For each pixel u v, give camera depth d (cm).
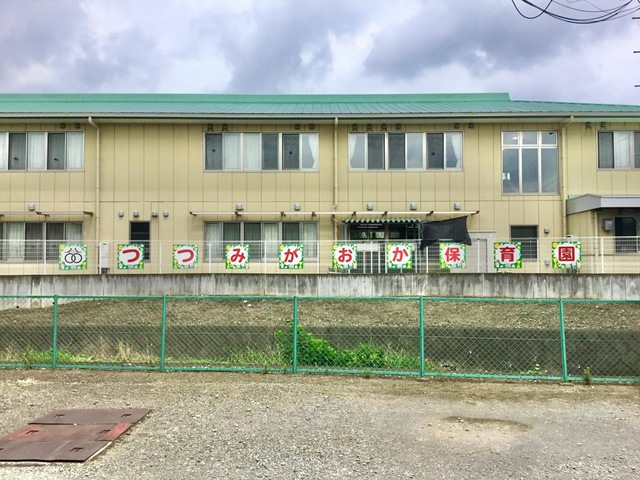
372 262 1570
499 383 732
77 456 454
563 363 746
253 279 1447
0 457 453
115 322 1216
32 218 1691
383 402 636
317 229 1708
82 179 1694
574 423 562
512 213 1683
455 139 1708
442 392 684
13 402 628
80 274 1555
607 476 427
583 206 1559
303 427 543
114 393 670
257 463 448
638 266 1507
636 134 1689
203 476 421
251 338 1017
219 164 1712
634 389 701
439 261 1543
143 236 1694
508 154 1700
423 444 496
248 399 645
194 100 2186
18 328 1096
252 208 1698
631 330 1042
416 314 1270
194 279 1459
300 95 2181
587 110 1730
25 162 1698
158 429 533
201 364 827
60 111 1727
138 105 2016
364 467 441
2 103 2075
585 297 1362
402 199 1695
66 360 854
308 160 1717
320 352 873
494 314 1256
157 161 1703
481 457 465
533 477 424
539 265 1644
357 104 2088
